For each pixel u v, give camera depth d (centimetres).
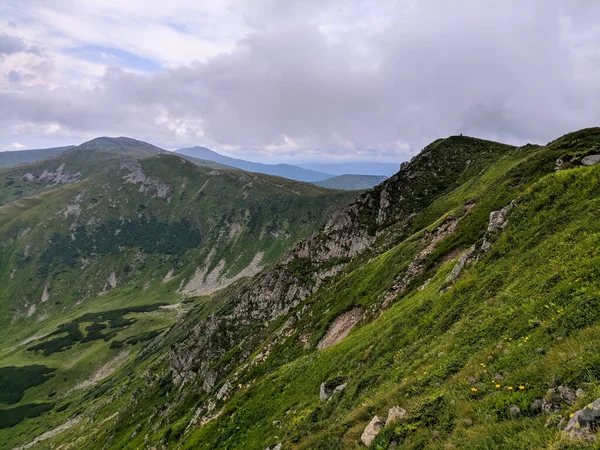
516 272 2333
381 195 10456
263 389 4119
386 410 1756
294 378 3903
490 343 1739
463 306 2500
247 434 3509
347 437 1744
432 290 3444
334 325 5219
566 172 2916
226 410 4206
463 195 7756
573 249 1973
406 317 3058
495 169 7919
